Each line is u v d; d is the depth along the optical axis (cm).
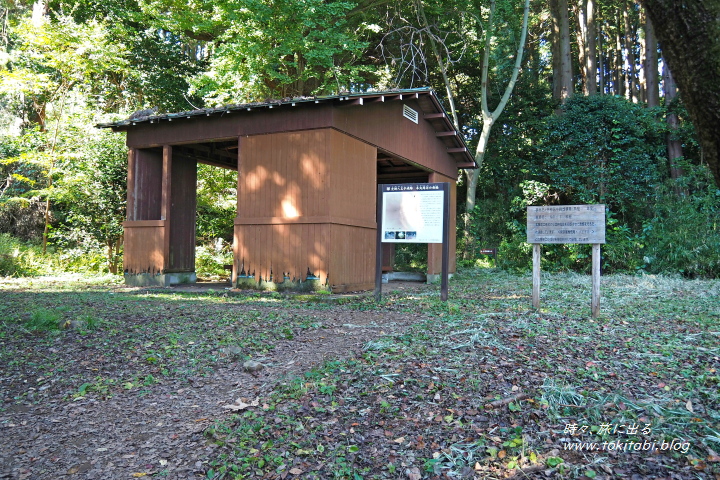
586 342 516
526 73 2138
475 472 285
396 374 422
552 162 1691
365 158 1023
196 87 1670
